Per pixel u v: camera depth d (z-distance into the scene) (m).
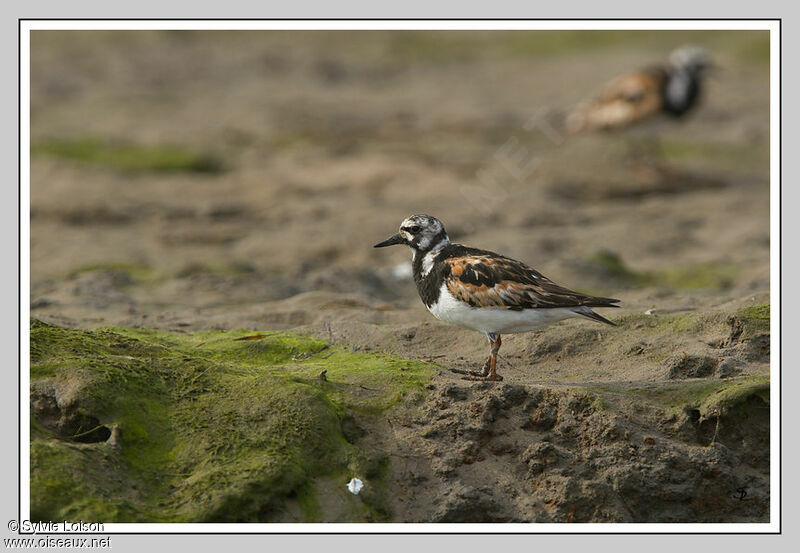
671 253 19.36
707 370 9.95
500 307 9.99
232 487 8.11
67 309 14.32
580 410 9.26
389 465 8.80
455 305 10.27
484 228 21.31
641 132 26.03
